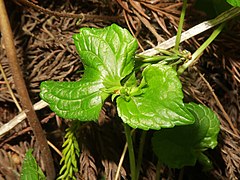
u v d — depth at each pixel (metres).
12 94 0.27
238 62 0.30
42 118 0.28
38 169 0.24
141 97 0.20
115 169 0.28
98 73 0.21
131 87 0.20
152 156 0.30
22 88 0.22
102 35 0.21
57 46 0.29
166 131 0.26
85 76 0.22
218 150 0.30
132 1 0.29
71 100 0.21
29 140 0.28
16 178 0.26
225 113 0.30
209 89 0.31
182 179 0.31
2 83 0.28
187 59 0.24
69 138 0.25
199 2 0.28
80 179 0.27
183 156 0.26
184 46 0.30
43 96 0.21
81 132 0.27
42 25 0.30
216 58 0.31
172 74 0.20
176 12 0.29
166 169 0.30
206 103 0.30
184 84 0.30
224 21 0.25
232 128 0.30
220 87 0.32
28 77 0.28
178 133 0.26
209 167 0.26
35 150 0.27
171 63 0.25
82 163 0.27
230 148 0.30
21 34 0.29
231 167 0.29
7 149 0.27
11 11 0.29
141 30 0.30
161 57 0.24
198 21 0.29
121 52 0.21
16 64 0.21
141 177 0.29
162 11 0.29
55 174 0.26
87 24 0.30
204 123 0.26
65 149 0.25
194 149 0.26
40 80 0.29
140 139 0.27
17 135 0.27
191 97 0.30
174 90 0.20
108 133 0.28
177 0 0.30
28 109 0.22
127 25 0.30
